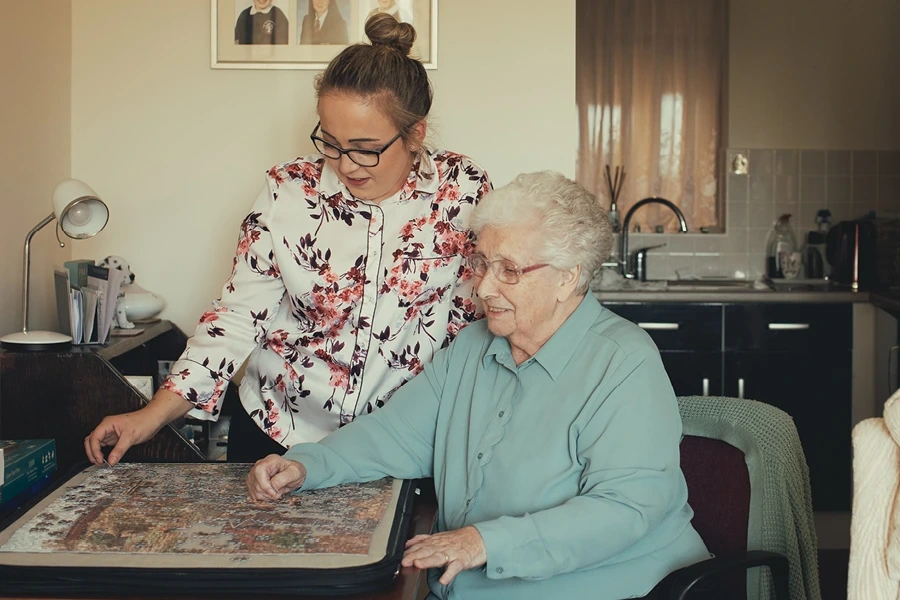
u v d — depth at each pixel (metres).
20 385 1.90
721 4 4.56
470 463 1.57
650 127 4.61
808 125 4.55
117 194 2.52
